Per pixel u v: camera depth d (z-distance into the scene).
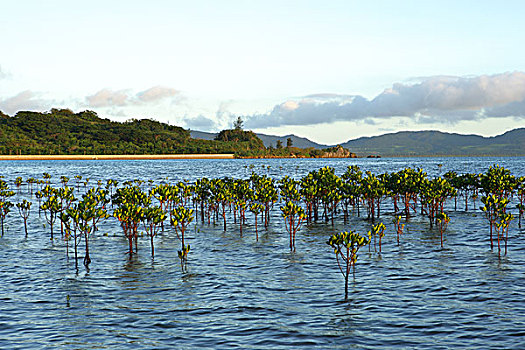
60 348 13.50
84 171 120.75
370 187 34.91
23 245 26.80
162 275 20.75
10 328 14.91
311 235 29.62
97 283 19.55
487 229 30.30
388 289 18.41
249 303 17.05
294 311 16.22
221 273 21.02
